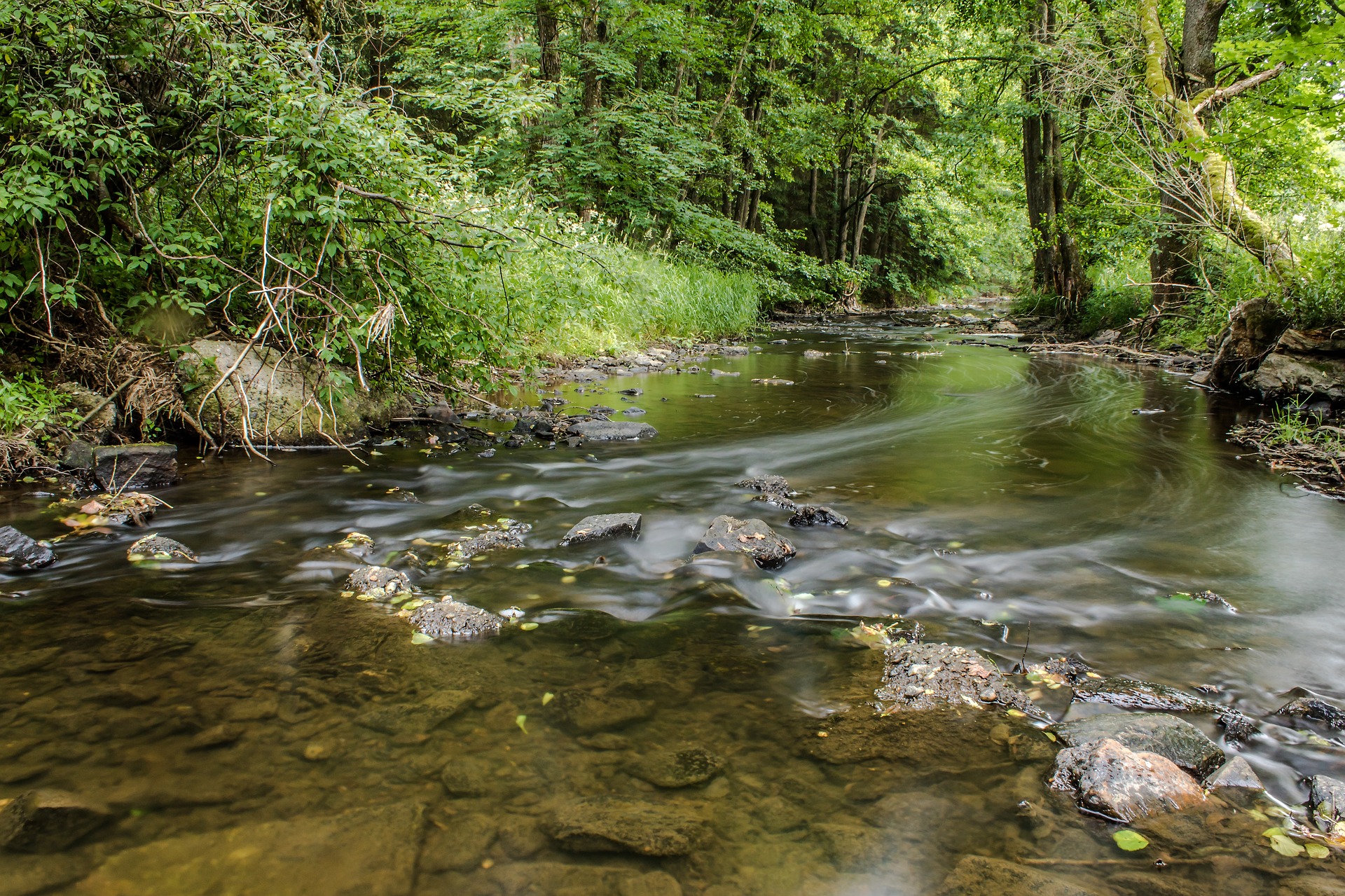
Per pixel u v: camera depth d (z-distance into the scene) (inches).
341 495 181.2
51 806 70.5
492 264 251.3
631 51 591.5
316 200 205.6
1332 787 75.5
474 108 311.0
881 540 153.6
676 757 81.1
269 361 229.5
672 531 157.5
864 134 975.0
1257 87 450.3
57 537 146.0
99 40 195.6
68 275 208.4
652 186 613.0
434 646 105.5
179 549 138.8
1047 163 758.5
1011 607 122.2
